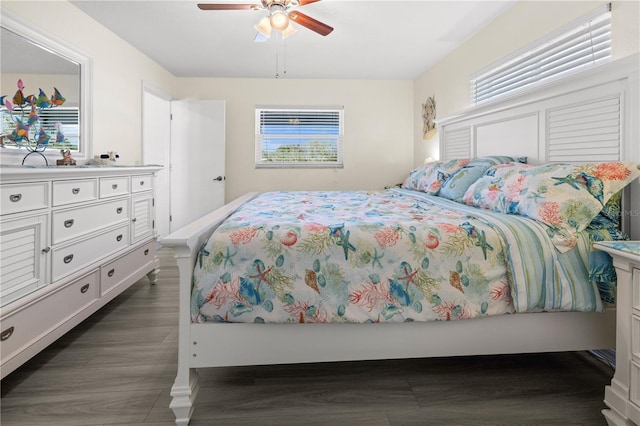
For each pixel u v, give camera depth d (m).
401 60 4.18
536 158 2.38
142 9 2.92
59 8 2.68
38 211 1.69
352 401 1.47
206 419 1.36
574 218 1.53
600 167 1.66
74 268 1.97
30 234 1.64
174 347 1.93
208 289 1.34
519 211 1.71
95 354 1.85
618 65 1.72
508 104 2.64
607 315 1.48
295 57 4.08
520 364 1.76
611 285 1.46
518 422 1.34
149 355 1.84
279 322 1.35
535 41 2.54
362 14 2.99
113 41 3.40
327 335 1.39
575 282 1.43
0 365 1.42
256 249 1.37
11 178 1.52
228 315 1.34
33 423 1.33
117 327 2.18
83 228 2.06
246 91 4.96
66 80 2.77
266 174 5.06
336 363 1.79
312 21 2.54
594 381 1.61
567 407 1.42
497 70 3.06
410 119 5.09
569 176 1.66
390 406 1.44
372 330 1.40
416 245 1.42
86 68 3.00
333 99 5.03
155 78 4.29
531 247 1.44
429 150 4.53
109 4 2.84
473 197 2.17
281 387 1.58
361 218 1.71
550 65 2.45
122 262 2.48
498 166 2.25
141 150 3.96
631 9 1.83
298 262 1.37
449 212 1.99
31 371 1.68
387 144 5.11
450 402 1.46
